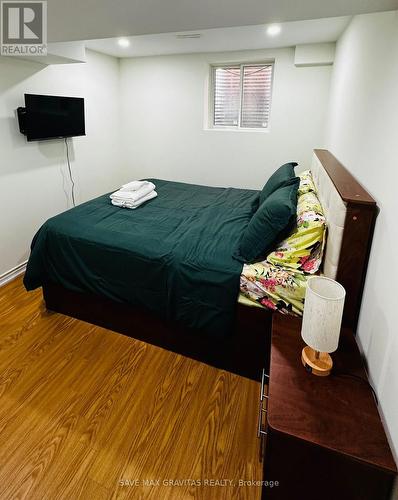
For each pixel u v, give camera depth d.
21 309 2.54
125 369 1.98
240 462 1.46
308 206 1.94
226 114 4.17
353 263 1.44
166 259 1.90
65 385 1.86
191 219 2.46
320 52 3.31
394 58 1.31
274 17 1.50
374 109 1.57
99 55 3.88
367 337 1.35
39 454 1.48
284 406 1.12
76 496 1.32
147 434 1.58
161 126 4.34
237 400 1.77
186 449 1.51
